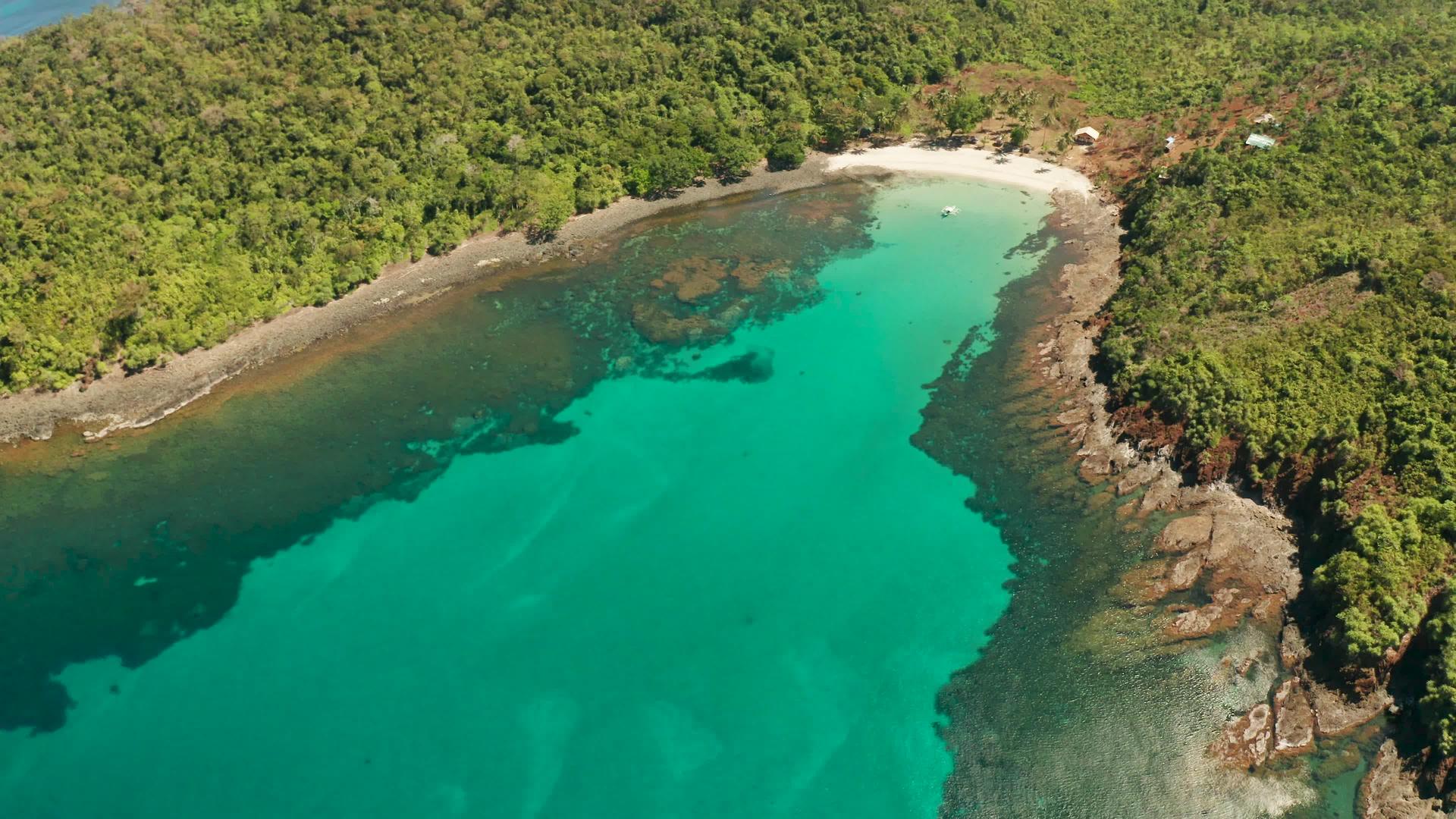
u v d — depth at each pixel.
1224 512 79.75
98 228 110.81
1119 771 64.06
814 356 105.56
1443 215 101.25
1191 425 84.12
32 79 125.75
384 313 114.69
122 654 77.12
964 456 90.56
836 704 70.81
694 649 75.62
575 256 124.88
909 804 64.25
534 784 67.62
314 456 95.06
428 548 85.25
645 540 85.12
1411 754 61.72
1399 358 83.44
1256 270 99.50
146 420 99.38
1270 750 63.78
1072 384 95.94
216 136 125.00
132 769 69.31
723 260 123.06
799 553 82.88
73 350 101.12
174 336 105.25
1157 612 73.44
